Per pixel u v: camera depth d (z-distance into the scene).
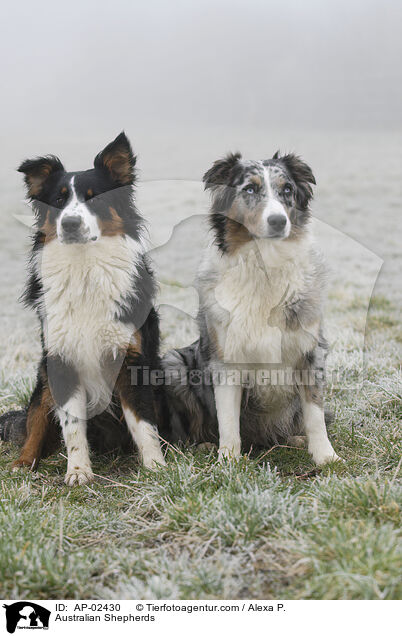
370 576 2.65
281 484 3.71
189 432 4.96
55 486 4.16
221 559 2.98
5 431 4.94
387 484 3.46
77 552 3.15
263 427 4.74
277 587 2.82
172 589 2.81
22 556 2.94
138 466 4.44
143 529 3.35
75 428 4.29
